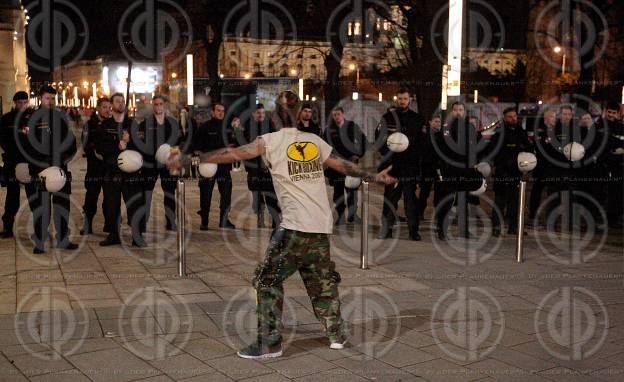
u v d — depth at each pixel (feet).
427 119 69.62
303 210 15.76
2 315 19.08
